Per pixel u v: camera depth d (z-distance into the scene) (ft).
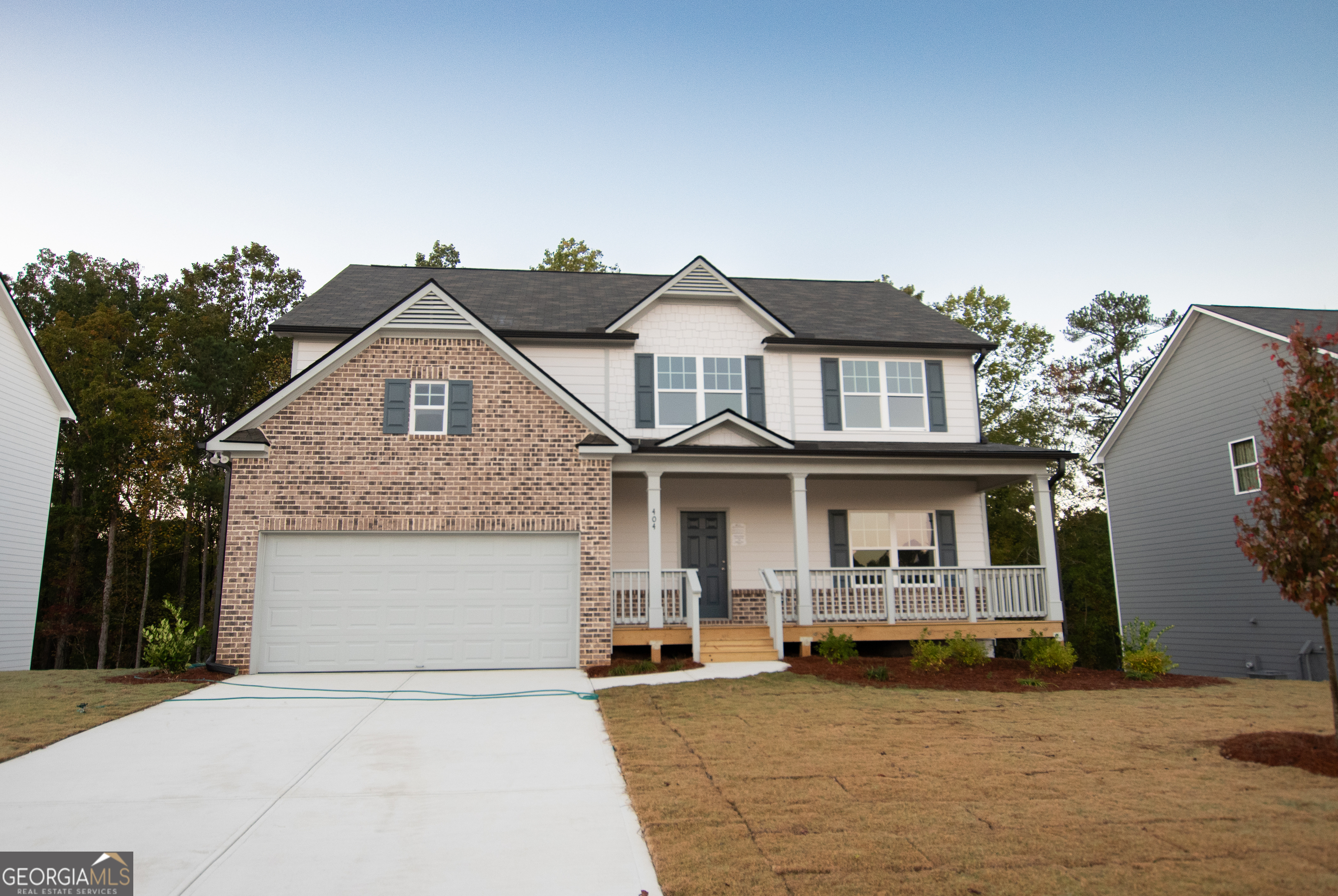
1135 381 116.26
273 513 43.37
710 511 55.36
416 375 45.50
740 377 57.26
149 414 95.71
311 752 26.23
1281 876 15.40
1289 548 24.71
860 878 15.65
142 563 103.35
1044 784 21.59
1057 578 50.96
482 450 45.21
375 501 44.09
